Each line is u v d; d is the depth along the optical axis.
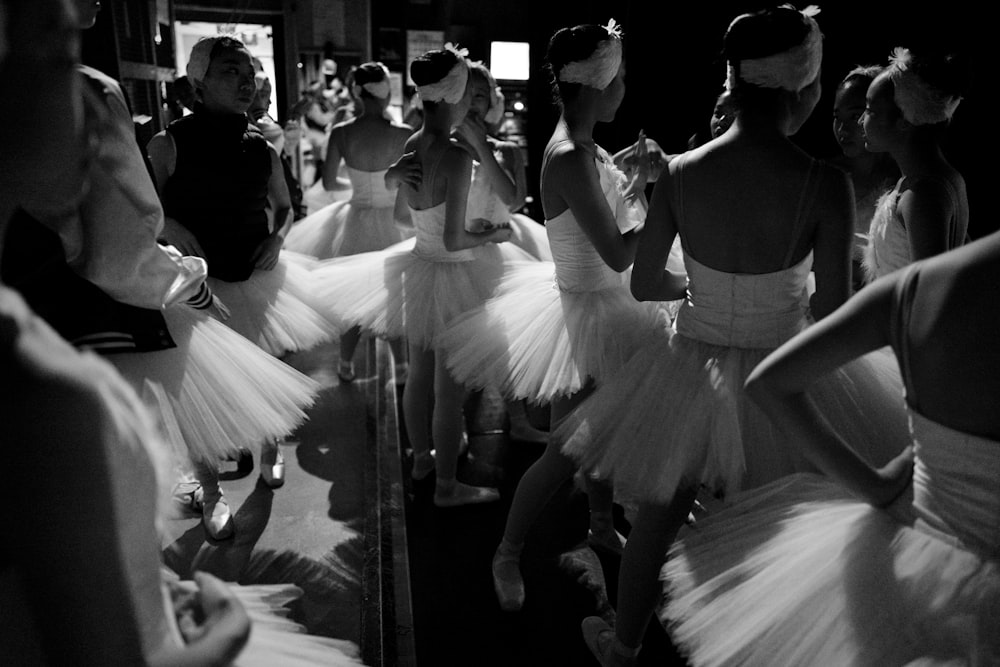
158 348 1.96
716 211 1.78
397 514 3.05
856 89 2.64
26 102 0.75
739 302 1.82
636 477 1.84
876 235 2.22
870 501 1.21
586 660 2.27
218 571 2.64
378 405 4.09
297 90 8.36
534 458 3.59
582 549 2.85
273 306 3.04
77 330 1.76
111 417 0.69
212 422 2.14
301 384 2.49
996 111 3.31
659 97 4.25
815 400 1.70
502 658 2.28
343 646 1.20
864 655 1.14
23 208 0.82
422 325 3.06
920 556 1.12
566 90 2.34
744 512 1.61
